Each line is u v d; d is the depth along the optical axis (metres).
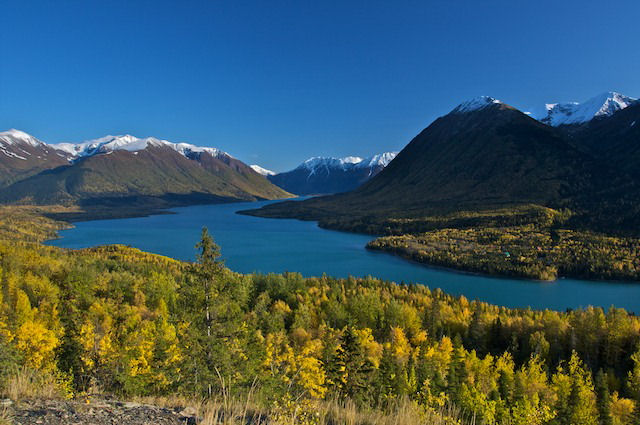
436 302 88.81
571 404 37.00
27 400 8.16
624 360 68.62
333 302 87.88
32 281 74.38
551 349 72.12
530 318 82.69
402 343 61.19
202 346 18.62
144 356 27.98
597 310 76.75
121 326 45.19
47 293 70.56
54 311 51.97
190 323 20.03
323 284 111.06
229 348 19.39
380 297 99.81
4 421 6.68
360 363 32.03
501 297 135.88
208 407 8.81
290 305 93.25
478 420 23.36
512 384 41.97
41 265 94.00
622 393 55.34
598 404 39.69
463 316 85.75
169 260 142.00
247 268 168.75
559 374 45.03
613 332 69.00
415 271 175.00
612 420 37.53
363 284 116.38
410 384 31.59
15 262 90.00
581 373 49.66
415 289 113.62
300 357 18.91
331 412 9.77
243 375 17.80
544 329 76.44
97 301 64.00
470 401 28.50
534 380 46.19
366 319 85.19
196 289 20.33
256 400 10.34
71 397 9.07
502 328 79.06
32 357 26.81
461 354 53.47
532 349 69.06
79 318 37.72
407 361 44.97
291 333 66.75
